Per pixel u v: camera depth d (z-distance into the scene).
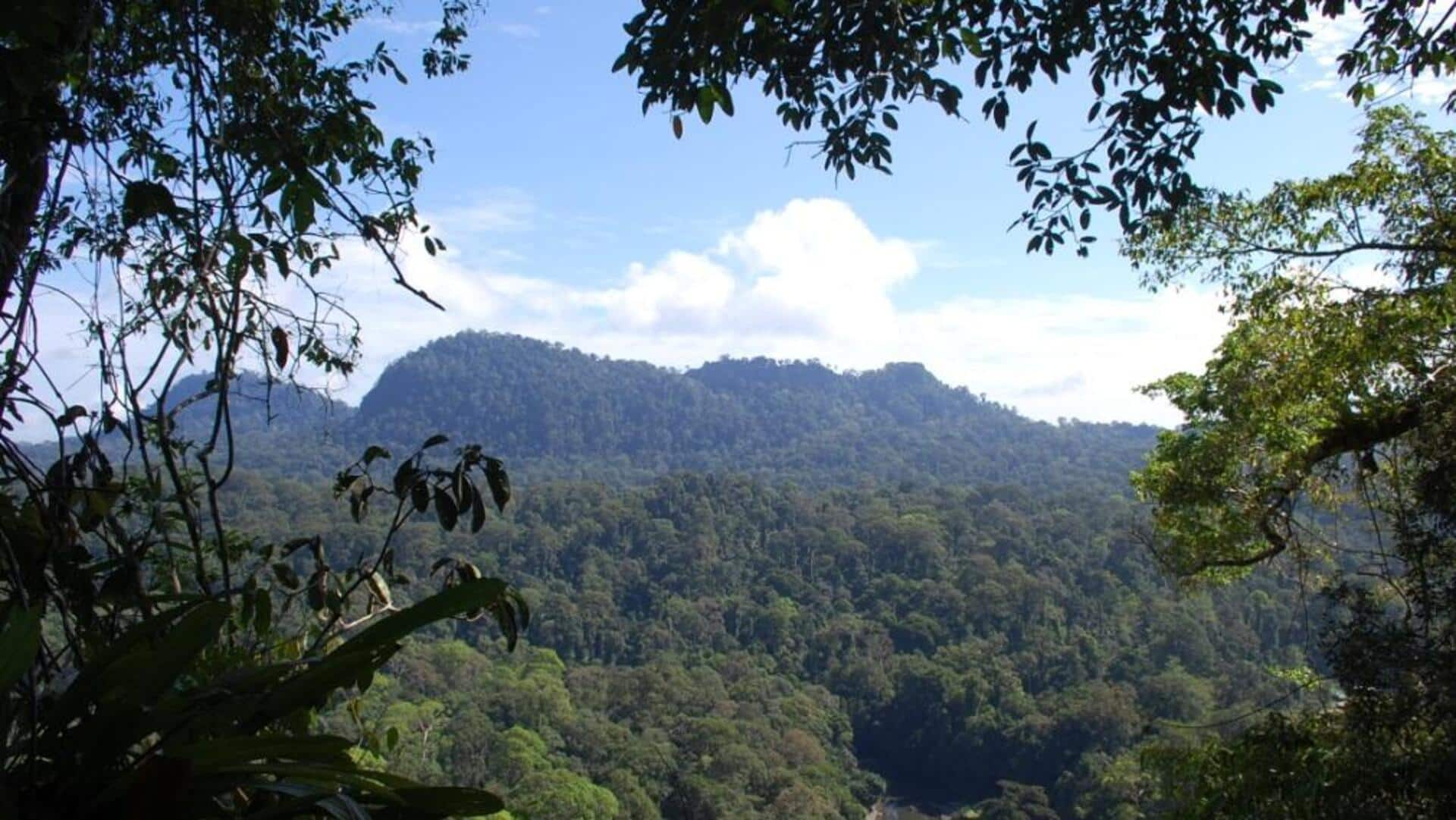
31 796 1.08
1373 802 5.43
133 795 0.96
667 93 2.97
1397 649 5.68
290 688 1.17
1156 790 10.84
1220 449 8.49
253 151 2.28
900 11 3.14
